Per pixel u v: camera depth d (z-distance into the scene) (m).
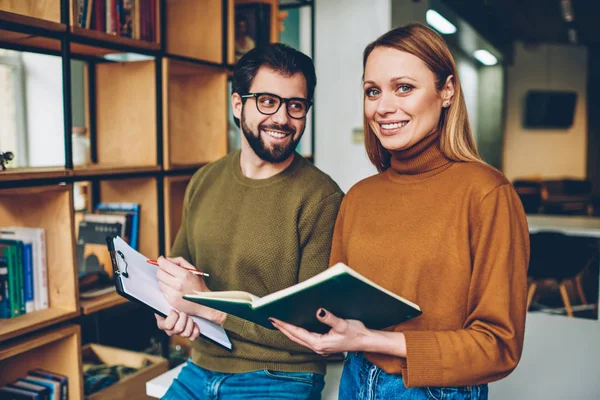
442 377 1.00
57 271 1.94
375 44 1.15
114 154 2.48
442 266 1.07
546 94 9.98
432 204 1.11
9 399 1.90
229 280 1.48
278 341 1.39
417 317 1.09
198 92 2.74
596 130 10.08
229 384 1.41
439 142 1.16
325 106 5.11
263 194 1.47
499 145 10.23
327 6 5.00
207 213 1.54
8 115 3.71
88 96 2.48
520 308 1.03
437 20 6.39
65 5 1.86
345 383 1.25
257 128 1.42
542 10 7.40
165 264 1.39
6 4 1.93
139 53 2.23
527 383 1.66
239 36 2.88
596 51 9.95
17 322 1.78
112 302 2.07
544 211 8.44
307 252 1.42
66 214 1.89
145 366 2.38
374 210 1.20
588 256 4.34
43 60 3.68
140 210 2.45
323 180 1.48
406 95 1.11
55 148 3.76
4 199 1.99
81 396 1.96
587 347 1.90
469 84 10.03
